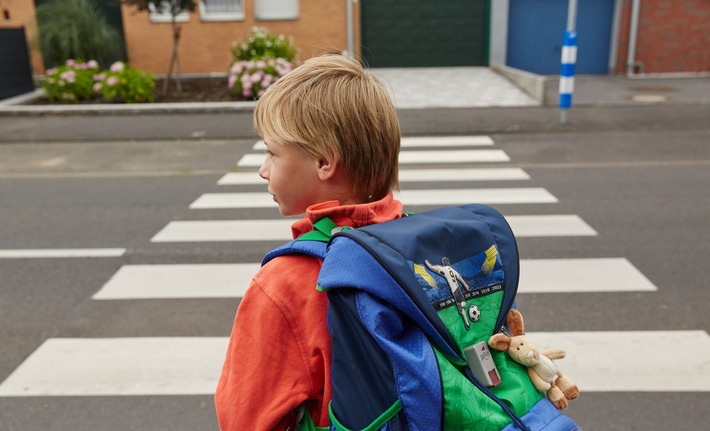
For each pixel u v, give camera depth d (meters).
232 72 13.81
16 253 5.35
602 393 3.18
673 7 16.83
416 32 17.45
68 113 12.62
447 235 1.10
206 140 10.58
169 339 3.81
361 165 1.10
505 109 12.31
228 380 1.10
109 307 4.27
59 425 3.00
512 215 6.21
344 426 0.98
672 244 5.28
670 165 8.16
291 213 1.16
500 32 17.17
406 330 1.00
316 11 16.62
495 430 0.97
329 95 1.08
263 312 1.07
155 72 16.91
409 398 0.92
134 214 6.48
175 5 13.97
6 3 16.05
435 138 10.26
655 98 13.16
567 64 10.52
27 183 7.93
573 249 5.21
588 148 9.28
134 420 3.03
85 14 15.25
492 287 1.12
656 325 3.86
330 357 1.04
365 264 0.97
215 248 5.41
